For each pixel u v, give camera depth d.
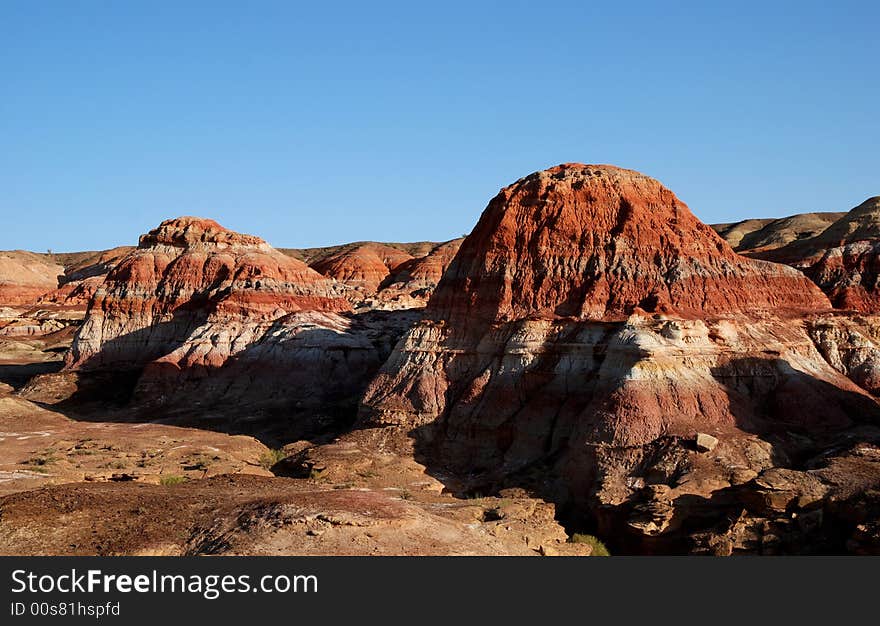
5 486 38.56
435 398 54.16
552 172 61.03
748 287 56.12
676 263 54.34
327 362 77.69
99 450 52.69
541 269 56.12
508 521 36.31
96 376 86.75
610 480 40.75
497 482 46.16
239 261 94.12
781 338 52.81
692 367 46.78
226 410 72.19
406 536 30.62
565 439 47.22
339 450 49.50
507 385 51.72
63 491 35.72
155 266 97.75
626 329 48.19
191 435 60.12
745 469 38.66
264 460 52.12
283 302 88.50
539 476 44.78
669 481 39.34
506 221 58.66
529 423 49.16
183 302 92.19
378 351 82.19
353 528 30.36
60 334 128.50
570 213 57.31
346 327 85.38
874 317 58.50
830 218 184.62
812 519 34.84
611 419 43.50
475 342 56.22
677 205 59.69
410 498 40.09
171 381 78.88
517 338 53.03
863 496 34.25
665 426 42.94
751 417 44.91
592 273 54.66
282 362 78.00
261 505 32.81
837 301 72.25
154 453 51.47
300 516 30.72
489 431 50.38
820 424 45.56
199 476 44.38
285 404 72.38
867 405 48.75
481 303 57.28
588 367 49.84
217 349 81.12
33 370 101.06
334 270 178.12
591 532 39.81
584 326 51.50
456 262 62.00
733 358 48.78
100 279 165.38
